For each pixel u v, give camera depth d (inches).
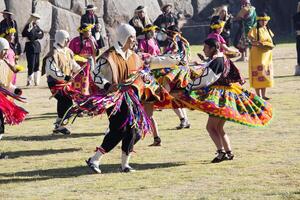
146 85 621.6
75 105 601.0
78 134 802.2
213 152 676.7
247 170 593.6
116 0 1878.7
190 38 2063.2
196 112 931.3
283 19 2235.5
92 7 1250.6
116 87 595.5
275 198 499.8
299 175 567.8
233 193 518.6
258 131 772.6
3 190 553.0
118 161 653.3
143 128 606.5
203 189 535.2
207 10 2113.7
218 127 633.0
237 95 626.2
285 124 808.9
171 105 642.2
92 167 604.7
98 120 895.7
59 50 793.6
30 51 1279.5
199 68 632.4
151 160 650.8
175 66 630.5
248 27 1549.0
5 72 684.1
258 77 1001.5
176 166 622.8
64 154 692.7
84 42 910.4
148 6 1961.1
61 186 561.6
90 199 516.7
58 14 1763.0
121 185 558.6
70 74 799.1
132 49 623.5
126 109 598.9
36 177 595.5
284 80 1218.6
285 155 646.5
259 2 2190.0
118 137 603.8
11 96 685.3
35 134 808.3
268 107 636.1
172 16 1407.5
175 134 780.0
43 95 1155.3
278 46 1899.6
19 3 1683.1
